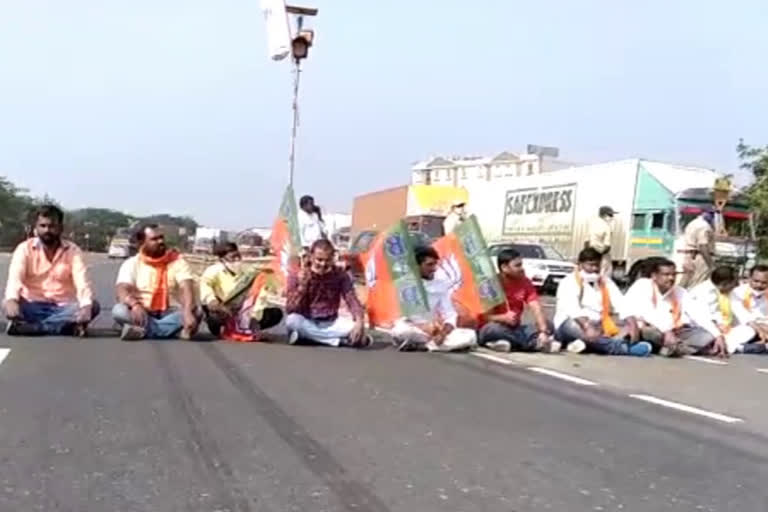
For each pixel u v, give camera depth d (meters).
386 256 10.78
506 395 7.57
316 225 15.20
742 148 30.84
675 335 11.20
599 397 7.68
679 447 5.87
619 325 11.09
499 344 10.57
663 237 26.95
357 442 5.67
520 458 5.42
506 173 84.44
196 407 6.48
